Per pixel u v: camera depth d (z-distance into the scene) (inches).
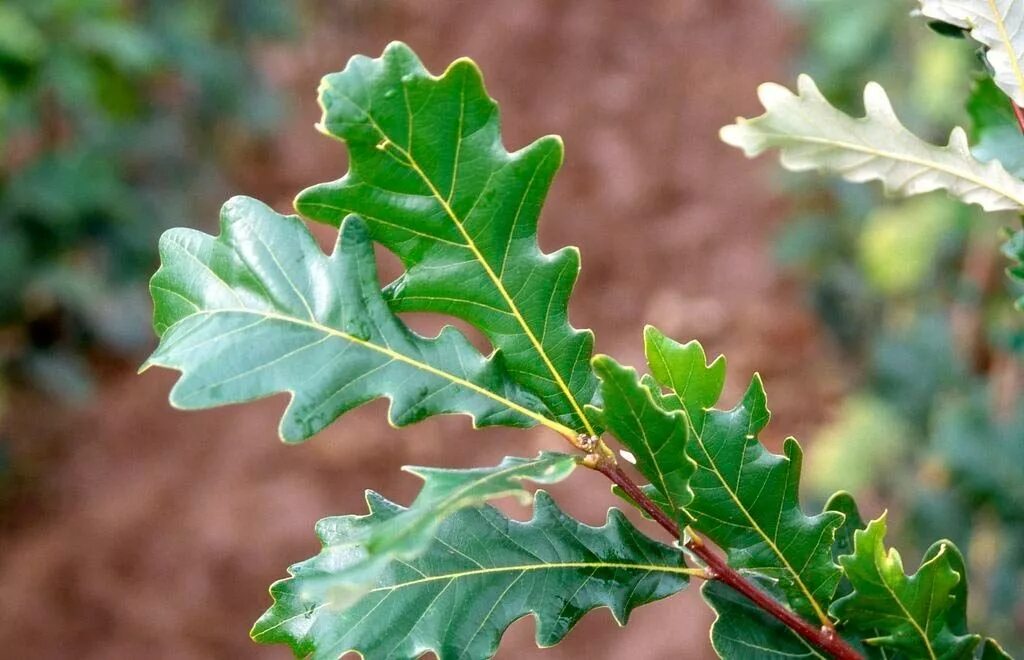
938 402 83.9
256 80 195.6
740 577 31.1
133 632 148.0
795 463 30.8
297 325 28.3
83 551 156.4
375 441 174.2
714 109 254.7
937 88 102.2
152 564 156.1
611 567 31.0
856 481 99.0
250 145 233.5
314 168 238.8
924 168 33.9
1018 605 70.9
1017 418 68.7
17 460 167.0
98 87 139.3
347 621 29.5
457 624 29.9
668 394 32.1
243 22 188.4
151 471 169.3
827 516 31.1
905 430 91.9
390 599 29.8
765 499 30.8
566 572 30.8
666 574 31.3
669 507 31.1
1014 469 66.9
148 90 175.2
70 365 151.8
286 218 28.9
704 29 278.5
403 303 29.3
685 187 236.7
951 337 85.0
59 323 156.4
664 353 30.2
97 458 170.7
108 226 152.6
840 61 129.0
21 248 140.3
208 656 146.4
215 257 28.6
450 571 30.3
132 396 179.6
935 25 34.9
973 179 33.4
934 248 107.8
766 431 172.4
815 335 185.5
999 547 75.9
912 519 79.4
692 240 222.4
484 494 24.6
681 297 209.0
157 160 176.7
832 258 145.9
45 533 158.7
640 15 286.8
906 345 86.2
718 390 30.5
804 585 31.4
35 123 142.0
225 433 175.8
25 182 138.3
